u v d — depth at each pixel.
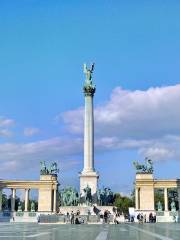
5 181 141.00
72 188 127.88
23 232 51.09
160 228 65.69
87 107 130.62
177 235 44.97
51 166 142.38
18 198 186.38
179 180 136.88
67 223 95.06
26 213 131.75
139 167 139.00
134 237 41.03
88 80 132.50
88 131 128.62
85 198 121.69
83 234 46.44
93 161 127.75
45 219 97.94
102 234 46.62
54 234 46.25
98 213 113.81
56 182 140.75
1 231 54.03
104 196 127.00
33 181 140.88
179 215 127.06
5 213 130.62
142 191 137.38
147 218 128.25
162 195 189.38
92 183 125.50
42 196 139.75
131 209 118.56
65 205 126.31
